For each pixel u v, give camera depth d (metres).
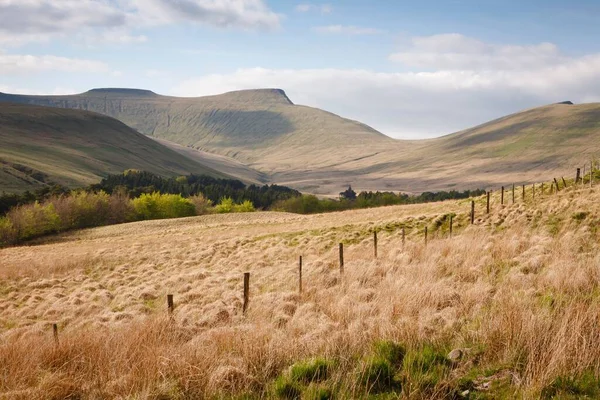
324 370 7.30
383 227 34.72
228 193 194.75
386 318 9.45
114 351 9.23
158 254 42.00
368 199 150.88
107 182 198.25
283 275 20.38
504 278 12.84
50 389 7.87
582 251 16.44
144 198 127.62
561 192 34.03
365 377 6.94
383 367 7.08
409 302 10.80
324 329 9.52
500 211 32.62
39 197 137.62
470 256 16.86
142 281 28.75
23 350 9.95
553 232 24.33
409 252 20.73
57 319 19.62
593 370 6.55
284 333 9.72
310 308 12.63
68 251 58.56
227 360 8.04
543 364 6.52
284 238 39.41
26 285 31.73
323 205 146.25
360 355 7.91
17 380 8.52
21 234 99.75
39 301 24.62
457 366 7.24
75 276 34.53
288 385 6.95
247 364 7.91
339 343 8.33
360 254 23.52
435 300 10.98
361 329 9.03
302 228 50.56
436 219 33.91
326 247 32.31
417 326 8.73
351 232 35.19
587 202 27.59
